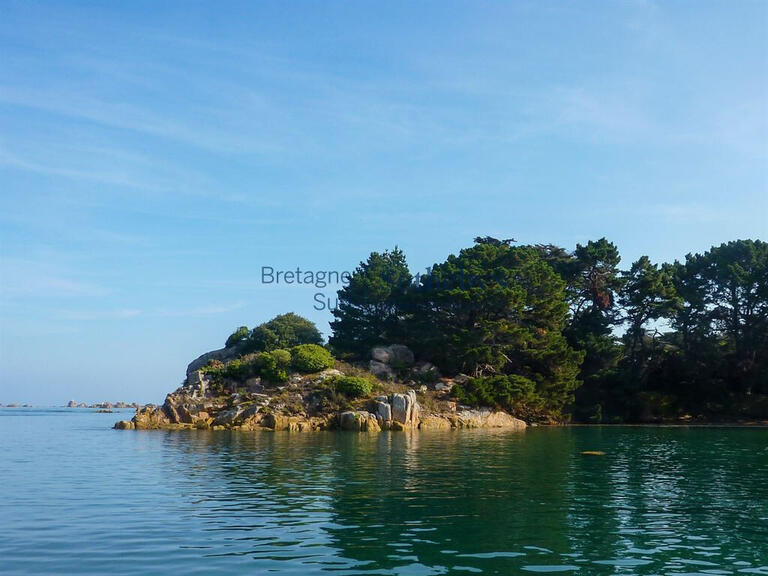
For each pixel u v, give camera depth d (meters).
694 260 76.69
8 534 14.22
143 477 23.12
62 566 11.80
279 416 51.16
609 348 69.88
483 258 70.81
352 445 36.41
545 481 22.27
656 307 71.75
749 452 33.41
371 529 14.72
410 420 52.03
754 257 71.69
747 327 71.94
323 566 11.80
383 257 82.31
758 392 72.62
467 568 11.71
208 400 55.22
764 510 17.19
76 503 17.94
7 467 26.28
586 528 14.90
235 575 11.27
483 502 18.11
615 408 69.69
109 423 71.50
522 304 64.06
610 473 24.55
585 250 76.50
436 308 67.06
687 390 72.69
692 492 20.08
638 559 12.36
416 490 20.17
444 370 65.75
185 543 13.45
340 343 72.12
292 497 18.84
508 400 58.12
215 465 26.78
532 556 12.52
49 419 86.75
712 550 13.04
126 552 12.75
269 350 70.75
